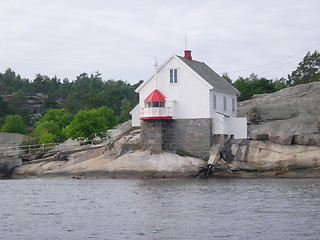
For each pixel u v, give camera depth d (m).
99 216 31.33
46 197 41.66
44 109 165.50
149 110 61.78
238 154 57.84
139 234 26.02
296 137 56.19
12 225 29.11
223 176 57.97
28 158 71.56
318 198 36.47
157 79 64.00
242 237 24.80
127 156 60.59
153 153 61.16
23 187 50.81
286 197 37.28
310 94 71.56
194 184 49.00
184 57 68.62
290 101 65.75
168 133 62.72
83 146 71.56
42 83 199.50
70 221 29.92
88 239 25.27
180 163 58.84
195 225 27.70
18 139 96.12
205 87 61.59
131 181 54.53
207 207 33.44
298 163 55.22
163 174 58.38
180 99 62.75
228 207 33.22
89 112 78.81
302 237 24.50
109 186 49.03
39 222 29.89
